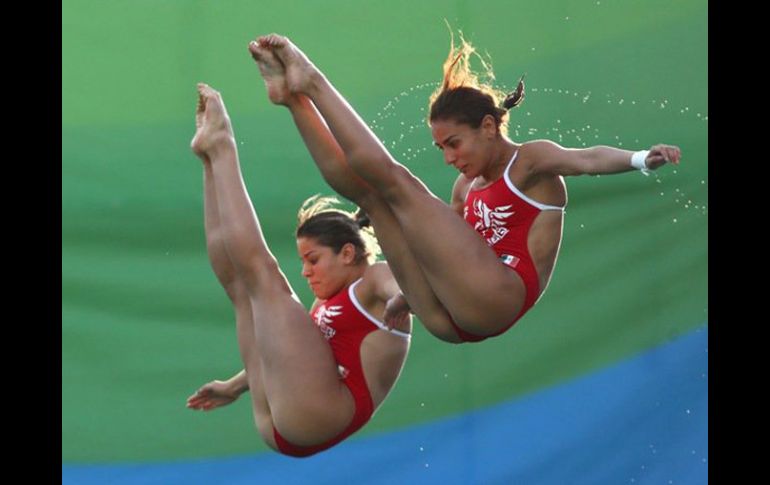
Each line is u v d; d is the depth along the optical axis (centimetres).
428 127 1557
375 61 1567
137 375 1545
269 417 1177
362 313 1192
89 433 1534
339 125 1063
